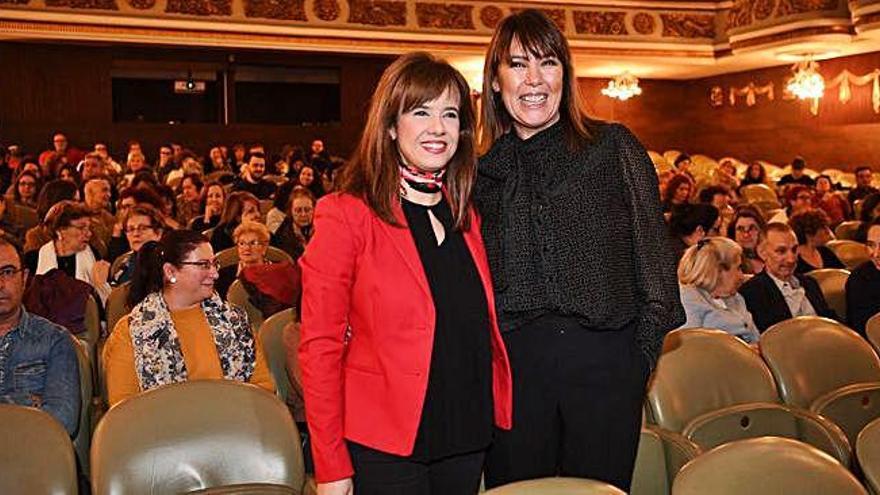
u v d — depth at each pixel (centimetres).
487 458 217
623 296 204
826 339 341
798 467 195
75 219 490
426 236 195
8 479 216
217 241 630
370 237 190
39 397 301
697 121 1817
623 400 207
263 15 1248
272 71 1527
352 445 194
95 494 223
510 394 205
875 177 1376
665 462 288
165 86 1527
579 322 204
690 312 403
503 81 208
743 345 326
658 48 1463
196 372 313
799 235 559
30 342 304
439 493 201
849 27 1234
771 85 1633
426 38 1333
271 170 1190
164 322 311
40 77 1358
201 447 233
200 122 1546
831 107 1526
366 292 190
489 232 210
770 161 1653
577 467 209
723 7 1469
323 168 1189
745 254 534
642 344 205
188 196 816
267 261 546
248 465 236
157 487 228
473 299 198
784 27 1262
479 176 214
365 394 193
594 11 1420
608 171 205
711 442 298
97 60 1385
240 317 326
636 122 1803
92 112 1392
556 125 210
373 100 194
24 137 1356
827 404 318
